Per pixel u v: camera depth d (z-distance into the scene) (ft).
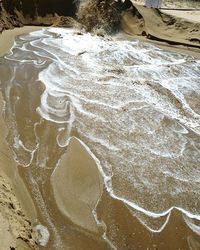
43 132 41.60
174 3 112.06
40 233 28.91
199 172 38.22
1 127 41.63
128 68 61.82
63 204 32.09
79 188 34.09
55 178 34.96
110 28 83.82
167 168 38.09
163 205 33.47
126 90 53.16
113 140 41.34
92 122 44.21
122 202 33.12
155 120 46.44
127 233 30.12
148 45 77.36
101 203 32.71
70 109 46.44
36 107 46.29
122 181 35.53
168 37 83.82
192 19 88.69
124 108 48.19
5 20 74.43
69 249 27.86
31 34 74.79
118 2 86.12
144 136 42.86
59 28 82.69
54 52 64.90
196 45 79.97
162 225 31.37
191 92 55.62
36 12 82.74
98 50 68.49
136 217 31.78
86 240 28.91
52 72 56.24
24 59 60.13
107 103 48.85
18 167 35.88
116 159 38.34
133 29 86.28
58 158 37.68
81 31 82.33
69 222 30.35
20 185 33.60
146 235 30.22
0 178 31.63
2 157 36.14
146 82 56.80
